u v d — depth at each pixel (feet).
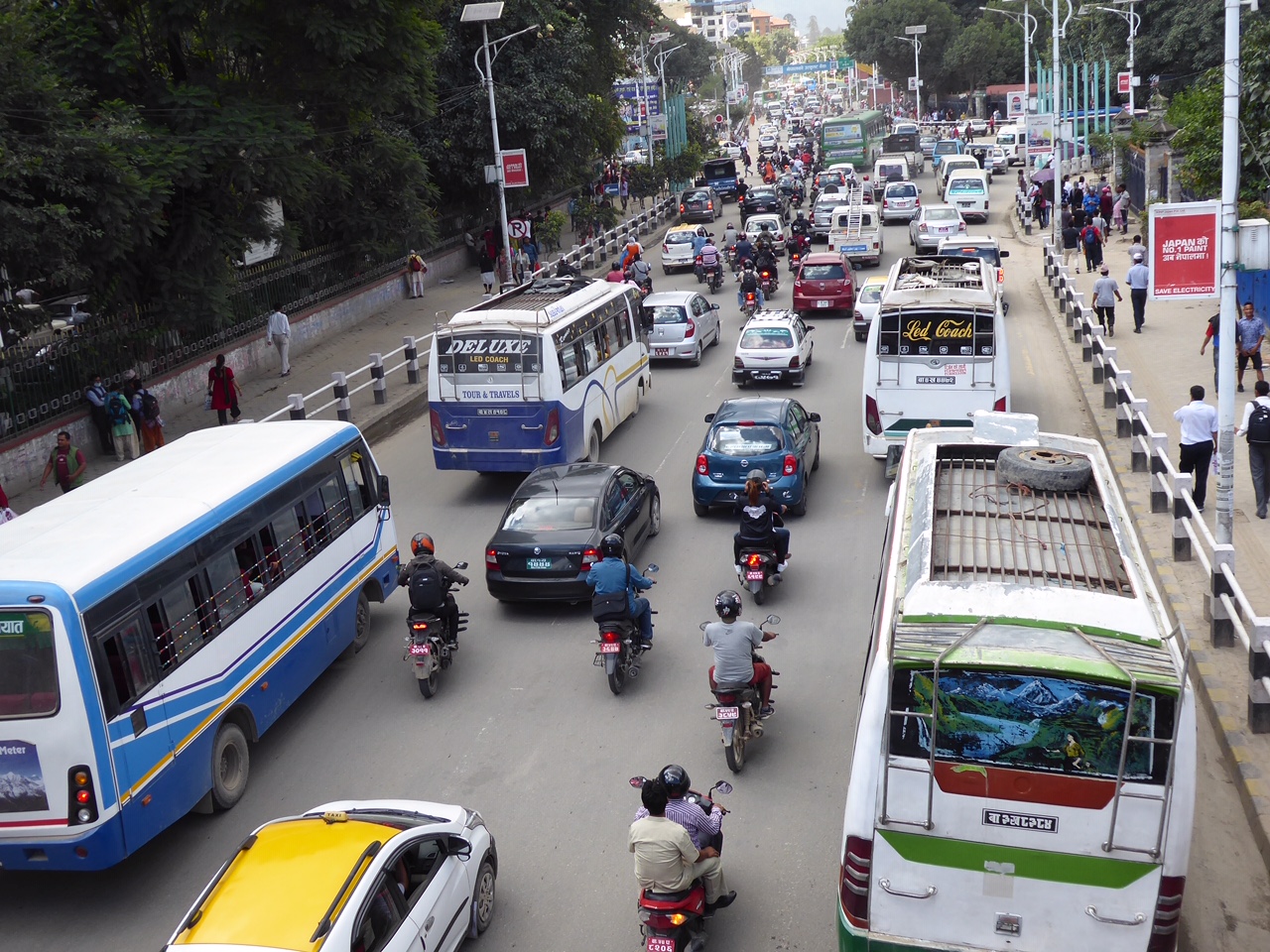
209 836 32.22
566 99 139.64
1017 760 20.21
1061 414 68.85
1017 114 285.02
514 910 27.71
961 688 20.36
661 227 180.86
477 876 26.61
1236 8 38.75
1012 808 20.30
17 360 66.69
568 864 29.53
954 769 20.45
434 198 124.47
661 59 276.62
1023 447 30.25
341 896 22.16
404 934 23.12
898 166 194.29
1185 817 19.60
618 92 206.28
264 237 84.17
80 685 27.45
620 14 160.97
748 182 247.09
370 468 45.19
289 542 38.27
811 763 33.78
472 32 136.26
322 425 43.75
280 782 34.68
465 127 137.08
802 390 79.71
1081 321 82.38
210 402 75.25
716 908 26.35
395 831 24.66
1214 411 49.42
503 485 63.41
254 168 76.89
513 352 58.18
